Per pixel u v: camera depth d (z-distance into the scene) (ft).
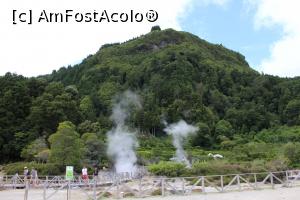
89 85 546.26
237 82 598.75
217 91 540.11
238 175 119.85
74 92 416.26
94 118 388.57
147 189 116.67
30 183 149.89
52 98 298.76
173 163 195.42
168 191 115.14
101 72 585.63
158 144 365.81
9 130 272.72
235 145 373.61
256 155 281.13
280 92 531.09
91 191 125.49
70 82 613.93
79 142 213.87
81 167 203.72
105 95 486.38
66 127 209.36
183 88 488.02
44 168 193.57
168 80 520.83
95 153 249.96
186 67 568.82
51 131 278.26
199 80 569.23
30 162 217.97
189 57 619.67
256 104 514.27
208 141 391.86
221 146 382.83
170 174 183.11
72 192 127.34
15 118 285.23
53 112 281.33
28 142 261.85
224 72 608.60
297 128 437.58
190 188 115.03
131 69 584.81
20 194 124.36
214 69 609.01
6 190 142.41
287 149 230.48
